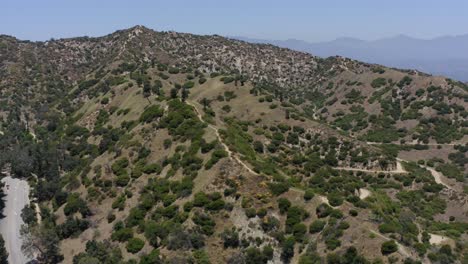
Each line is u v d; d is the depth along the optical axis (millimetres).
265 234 82750
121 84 164375
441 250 77688
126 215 99438
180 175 100750
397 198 123562
